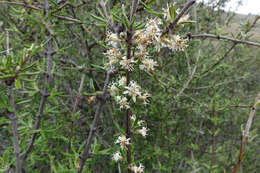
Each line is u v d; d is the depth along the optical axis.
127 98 1.57
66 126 3.11
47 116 3.27
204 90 4.31
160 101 3.27
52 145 3.30
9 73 1.17
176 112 3.52
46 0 2.01
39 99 3.10
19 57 1.19
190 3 1.20
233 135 4.37
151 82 3.60
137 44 1.40
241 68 4.92
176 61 3.96
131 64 1.42
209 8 4.43
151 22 1.38
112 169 3.59
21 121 2.06
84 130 3.97
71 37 3.70
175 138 3.80
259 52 5.11
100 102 1.65
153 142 3.78
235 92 5.03
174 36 1.40
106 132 3.67
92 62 3.35
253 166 3.99
